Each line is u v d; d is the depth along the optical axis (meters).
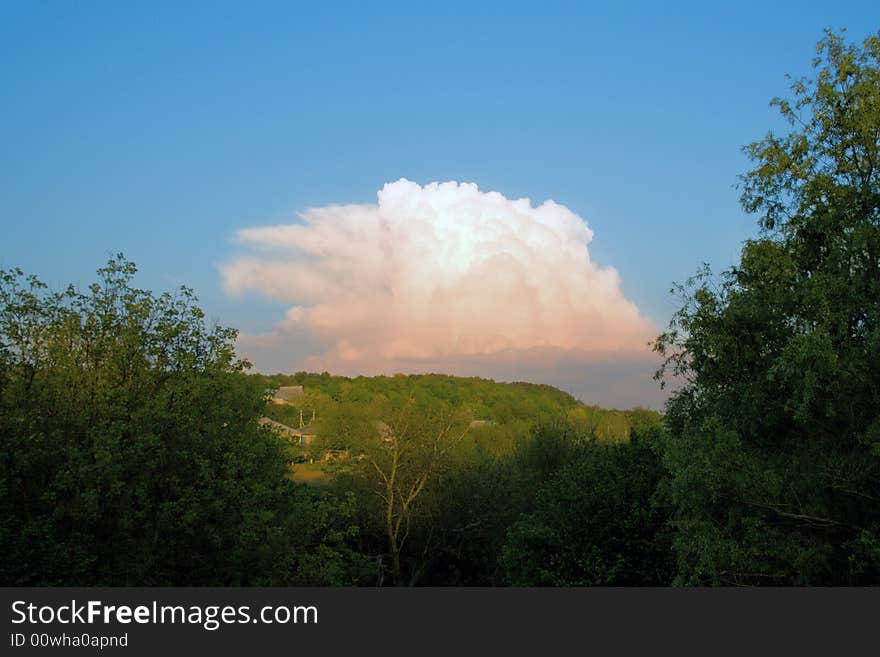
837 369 17.56
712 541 19.36
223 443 24.03
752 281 21.98
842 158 21.47
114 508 20.88
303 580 26.08
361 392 123.62
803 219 21.62
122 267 24.44
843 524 18.66
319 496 32.03
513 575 31.27
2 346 21.94
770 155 22.08
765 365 20.73
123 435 21.98
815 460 19.27
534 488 47.00
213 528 22.30
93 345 23.38
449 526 48.69
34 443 20.91
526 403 114.12
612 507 28.42
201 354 25.95
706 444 19.84
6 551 17.95
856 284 19.06
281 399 112.38
